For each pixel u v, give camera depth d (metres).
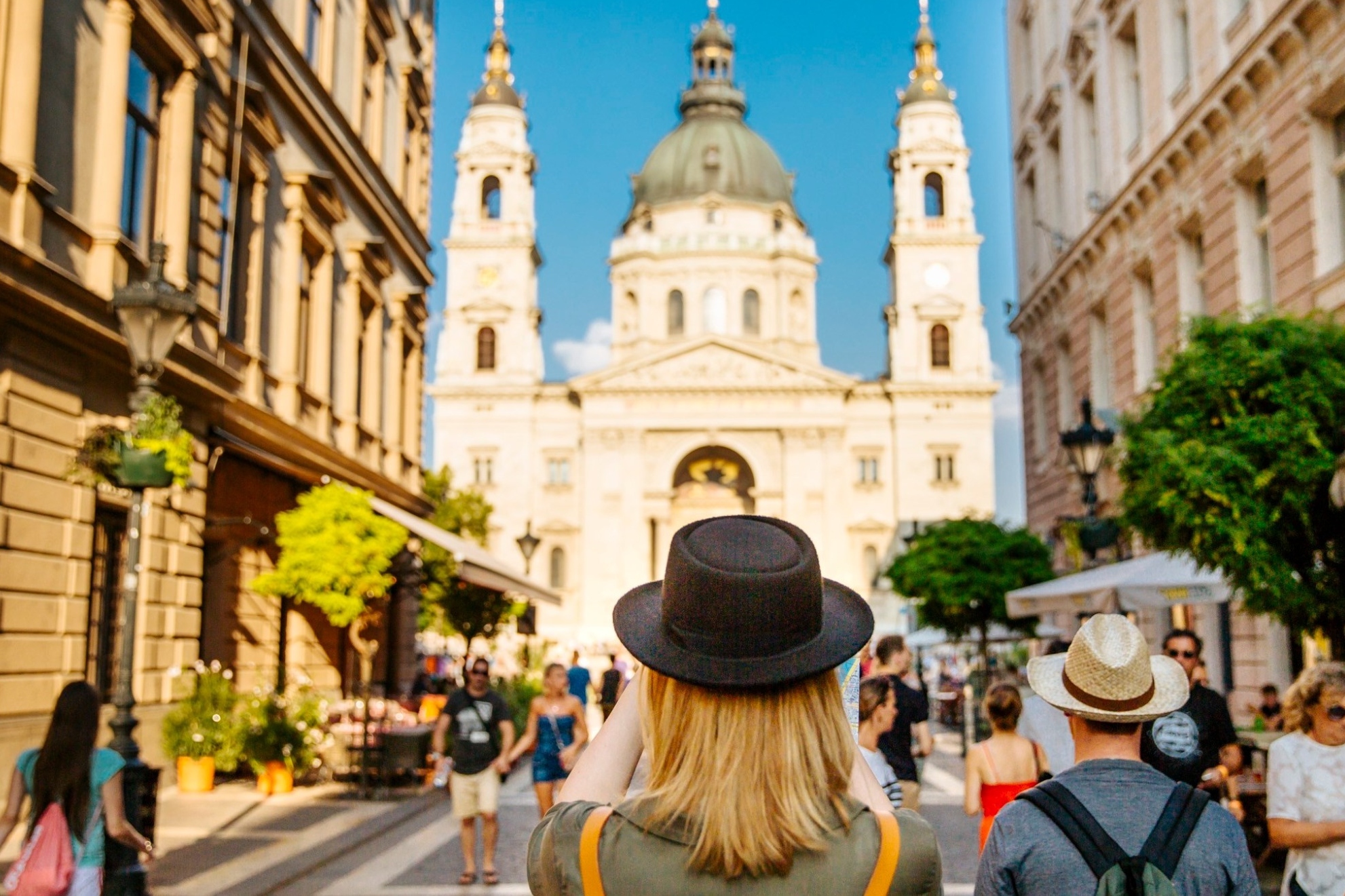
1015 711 7.55
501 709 11.68
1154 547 12.98
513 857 12.92
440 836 14.57
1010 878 3.41
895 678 10.30
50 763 6.29
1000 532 29.59
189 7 17.20
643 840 2.25
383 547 20.23
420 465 32.28
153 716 16.62
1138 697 3.63
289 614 24.33
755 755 2.24
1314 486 11.59
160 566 16.80
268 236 21.17
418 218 32.56
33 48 13.18
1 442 12.88
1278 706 16.02
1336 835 5.70
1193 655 8.23
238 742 17.33
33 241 13.37
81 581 14.50
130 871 7.81
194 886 10.54
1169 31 21.33
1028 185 31.86
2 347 13.00
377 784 17.94
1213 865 3.26
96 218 14.98
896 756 10.11
